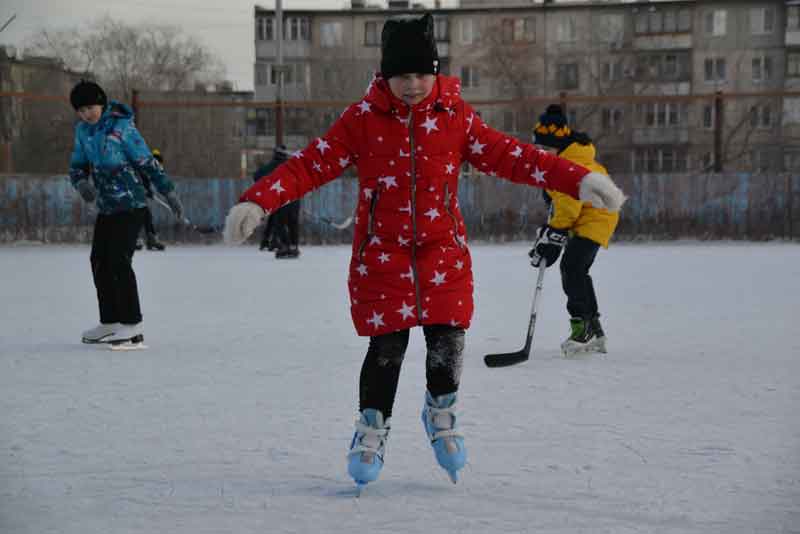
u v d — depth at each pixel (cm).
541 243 571
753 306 855
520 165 320
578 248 582
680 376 514
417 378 517
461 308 320
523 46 5200
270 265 1451
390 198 315
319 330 715
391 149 314
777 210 2088
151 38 4516
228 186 2133
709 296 940
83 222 2092
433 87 315
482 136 323
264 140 5022
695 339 655
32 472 330
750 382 495
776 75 5147
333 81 5775
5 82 3972
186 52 4553
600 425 397
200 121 3544
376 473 307
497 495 302
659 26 5166
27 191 2077
